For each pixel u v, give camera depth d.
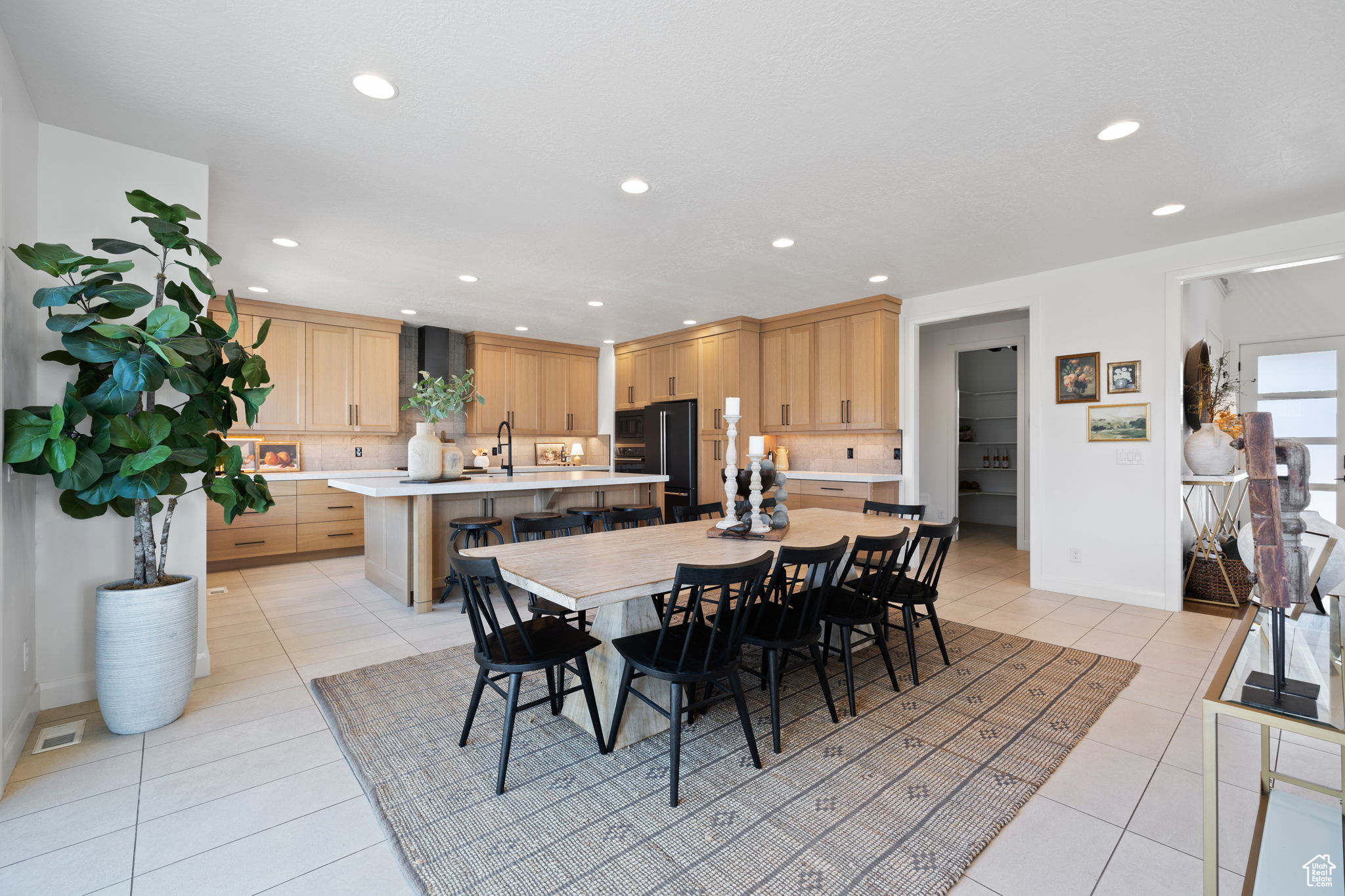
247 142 2.47
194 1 1.67
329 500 5.62
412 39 1.84
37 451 1.83
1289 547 1.19
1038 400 4.39
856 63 1.95
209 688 2.65
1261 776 1.71
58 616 2.38
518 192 2.96
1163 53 1.89
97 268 1.97
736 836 1.66
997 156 2.59
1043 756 2.08
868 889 1.46
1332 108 2.20
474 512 4.38
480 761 2.04
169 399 2.48
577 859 1.56
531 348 7.11
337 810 1.79
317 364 5.55
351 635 3.38
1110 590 4.10
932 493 7.02
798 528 3.09
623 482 4.75
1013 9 1.70
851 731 2.27
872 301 5.11
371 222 3.34
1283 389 5.73
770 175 2.77
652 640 2.15
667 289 4.84
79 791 1.86
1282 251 3.37
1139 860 1.57
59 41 1.84
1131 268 3.94
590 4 1.69
